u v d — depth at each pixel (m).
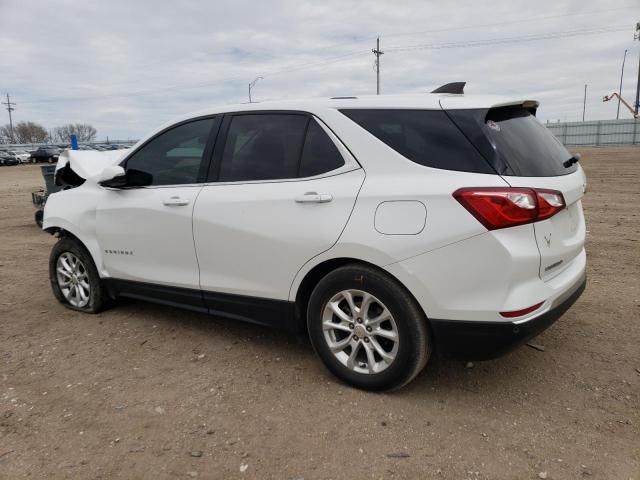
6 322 4.63
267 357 3.76
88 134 108.12
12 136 95.44
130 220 4.15
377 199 2.95
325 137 3.26
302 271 3.26
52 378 3.53
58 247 4.83
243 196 3.48
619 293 4.88
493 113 3.02
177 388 3.34
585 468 2.48
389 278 2.96
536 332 2.81
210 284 3.73
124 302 5.09
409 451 2.64
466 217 2.72
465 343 2.84
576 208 3.37
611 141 47.53
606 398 3.09
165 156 4.06
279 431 2.84
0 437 2.84
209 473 2.52
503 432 2.78
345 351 3.28
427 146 2.94
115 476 2.51
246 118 3.67
